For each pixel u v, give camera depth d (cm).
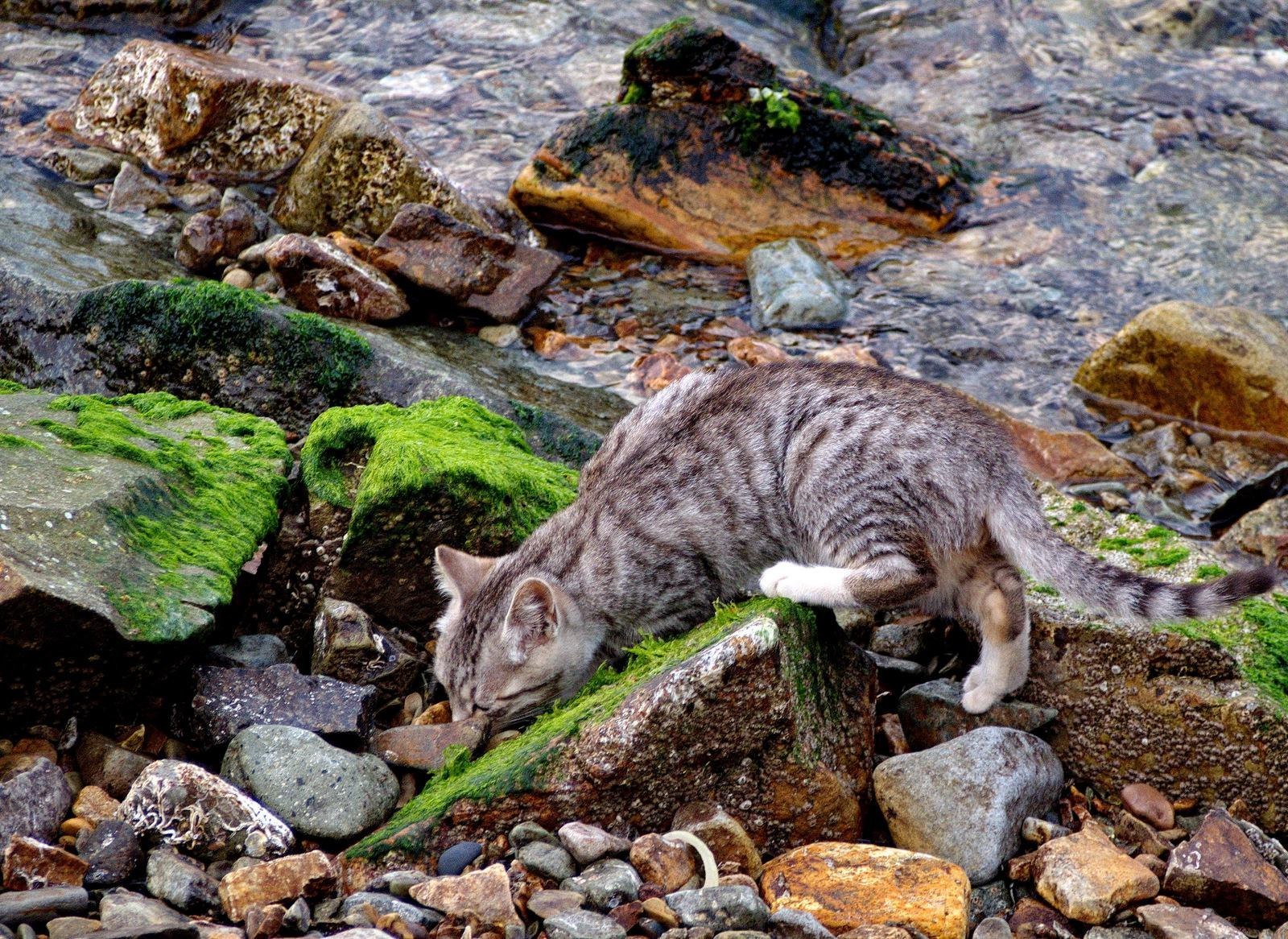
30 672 328
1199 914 327
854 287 408
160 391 365
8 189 400
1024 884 331
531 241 413
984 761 334
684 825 329
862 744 337
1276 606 348
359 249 396
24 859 319
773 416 350
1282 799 336
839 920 324
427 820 327
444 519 348
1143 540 353
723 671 327
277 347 366
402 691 344
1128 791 338
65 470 338
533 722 343
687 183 415
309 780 329
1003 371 395
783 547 351
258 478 348
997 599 341
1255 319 389
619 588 347
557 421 371
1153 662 339
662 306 402
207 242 391
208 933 317
